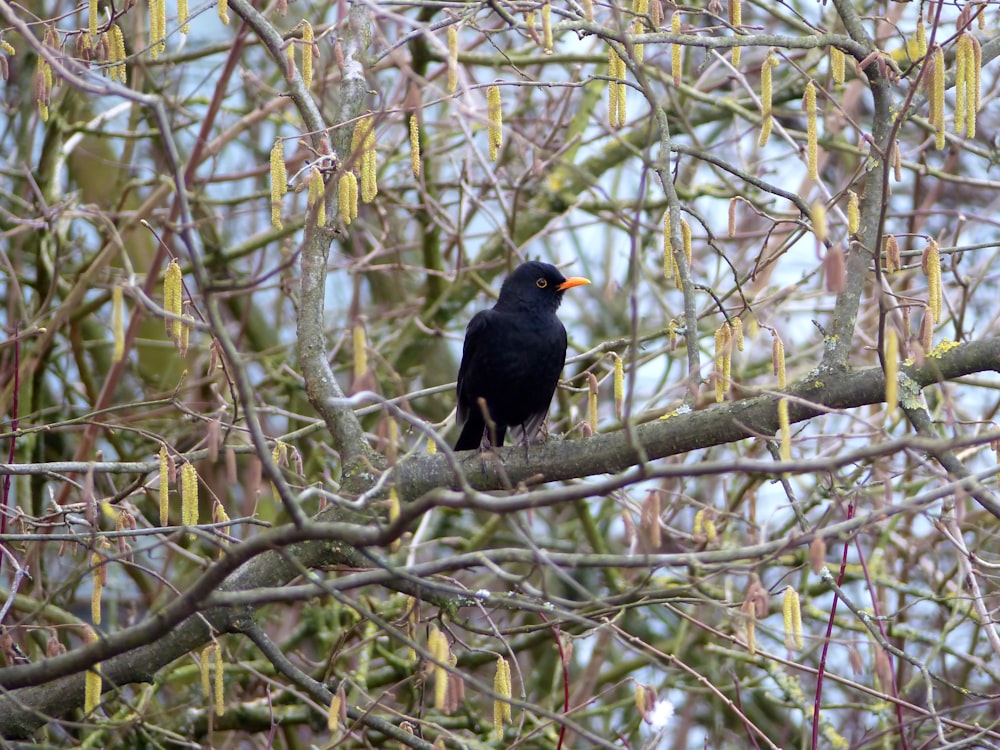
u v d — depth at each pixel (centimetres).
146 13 1373
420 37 1127
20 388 1197
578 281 1023
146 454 1366
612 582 1281
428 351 1628
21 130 1453
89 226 1557
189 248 534
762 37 775
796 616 614
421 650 576
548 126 1527
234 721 1100
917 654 1338
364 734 1057
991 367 759
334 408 822
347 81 846
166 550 1272
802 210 812
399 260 1440
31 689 789
